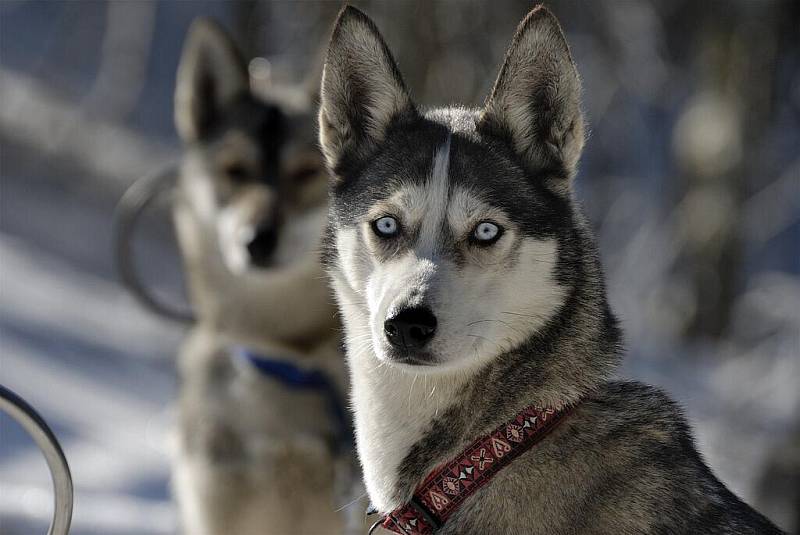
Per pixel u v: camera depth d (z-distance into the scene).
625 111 26.44
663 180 27.66
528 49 5.81
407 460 5.64
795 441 11.74
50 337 19.09
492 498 5.35
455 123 6.07
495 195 5.64
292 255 9.02
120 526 10.79
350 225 5.97
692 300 25.41
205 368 9.03
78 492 12.52
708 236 25.38
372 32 6.16
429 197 5.67
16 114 29.09
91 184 28.20
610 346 5.71
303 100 10.03
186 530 9.14
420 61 19.58
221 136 9.78
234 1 22.44
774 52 25.05
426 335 5.30
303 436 8.68
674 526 5.20
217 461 8.73
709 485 5.44
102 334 19.88
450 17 19.83
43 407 15.93
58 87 31.30
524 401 5.52
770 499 11.66
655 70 23.67
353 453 8.50
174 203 10.18
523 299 5.59
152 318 20.98
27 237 24.92
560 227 5.71
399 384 5.64
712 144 25.45
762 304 19.28
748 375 16.53
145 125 32.78
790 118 27.27
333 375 8.84
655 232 26.41
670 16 25.61
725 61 25.28
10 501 10.48
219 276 9.19
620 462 5.36
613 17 22.98
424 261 5.53
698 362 20.61
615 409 5.56
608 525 5.22
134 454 14.26
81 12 29.09
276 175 9.45
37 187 28.09
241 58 10.05
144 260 24.91
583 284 5.70
